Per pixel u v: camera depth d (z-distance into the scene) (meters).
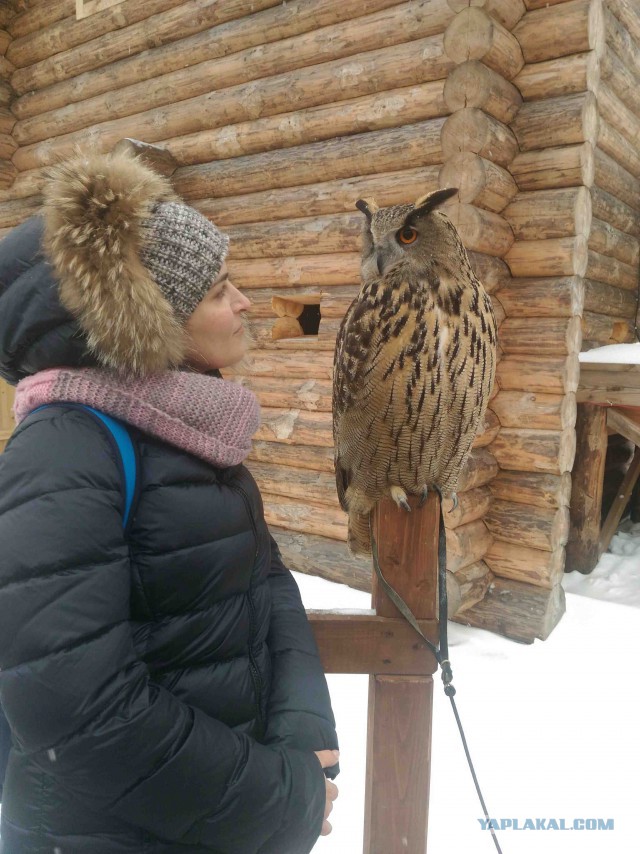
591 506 4.96
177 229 1.01
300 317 5.52
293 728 1.09
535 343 3.93
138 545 0.93
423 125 3.85
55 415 0.90
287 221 4.67
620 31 4.46
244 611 1.06
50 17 6.16
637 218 5.85
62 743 0.78
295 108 4.48
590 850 2.34
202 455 0.98
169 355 0.98
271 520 5.10
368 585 4.42
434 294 1.77
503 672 3.56
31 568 0.79
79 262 0.89
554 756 2.86
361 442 2.05
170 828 0.86
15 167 6.84
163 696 0.87
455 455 2.06
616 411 4.91
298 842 0.98
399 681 1.40
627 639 3.89
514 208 3.88
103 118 5.86
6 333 0.95
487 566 4.23
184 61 5.12
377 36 3.97
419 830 1.44
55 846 0.91
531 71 3.77
